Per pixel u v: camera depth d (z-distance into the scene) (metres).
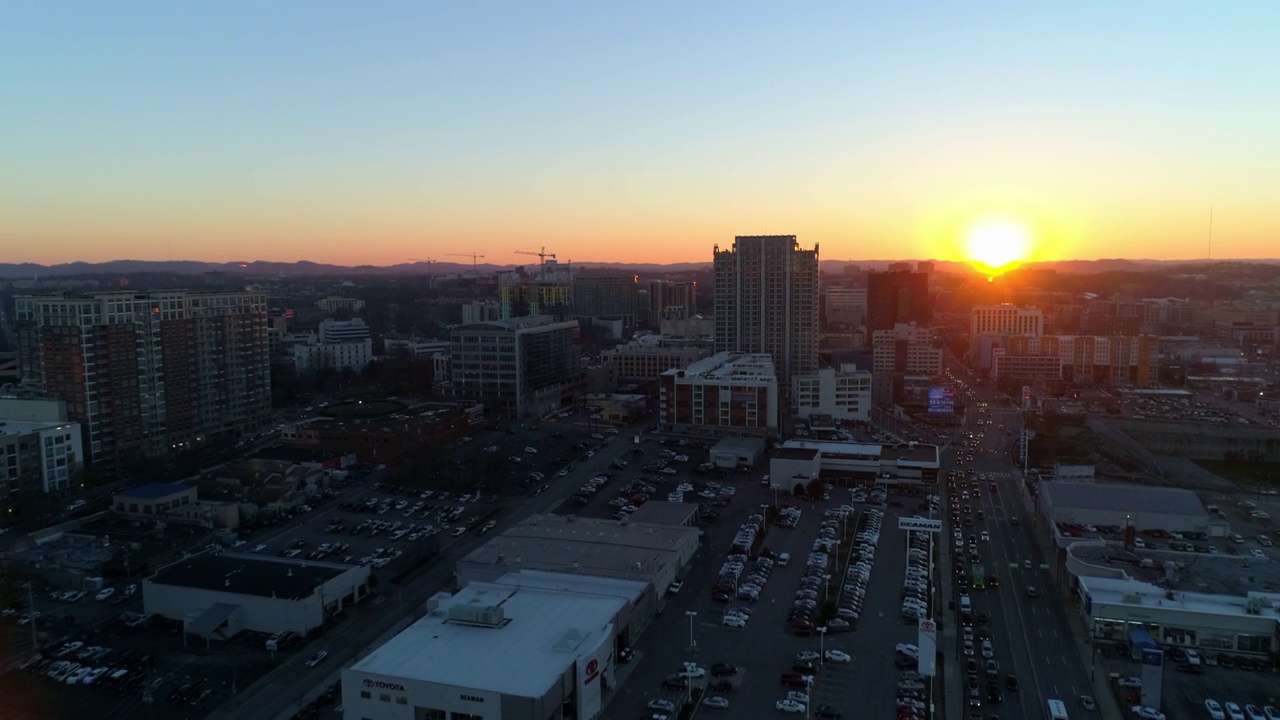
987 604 175.12
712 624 164.12
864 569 189.62
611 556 180.75
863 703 134.25
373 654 129.00
